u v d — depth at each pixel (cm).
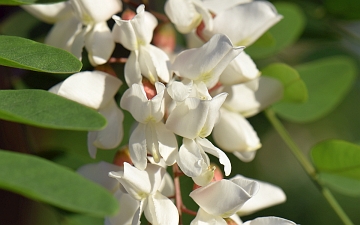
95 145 32
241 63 32
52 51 28
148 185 30
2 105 27
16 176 25
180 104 30
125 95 30
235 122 34
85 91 31
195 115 29
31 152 35
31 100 27
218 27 33
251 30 33
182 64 31
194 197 30
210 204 30
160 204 30
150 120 30
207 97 31
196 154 30
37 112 27
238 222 32
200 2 32
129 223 31
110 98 32
